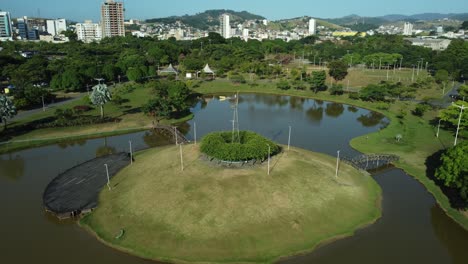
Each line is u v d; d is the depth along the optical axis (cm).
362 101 15675
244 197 5844
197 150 7550
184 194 5947
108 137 10644
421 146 9650
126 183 6750
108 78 18412
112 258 4947
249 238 5159
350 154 9188
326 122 12769
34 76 16712
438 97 15700
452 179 6200
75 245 5250
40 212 6259
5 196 6900
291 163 7056
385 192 7081
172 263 4797
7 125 10888
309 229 5459
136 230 5388
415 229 5800
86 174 7481
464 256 5219
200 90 18088
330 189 6431
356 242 5356
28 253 5084
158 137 10588
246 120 12888
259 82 19712
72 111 12169
